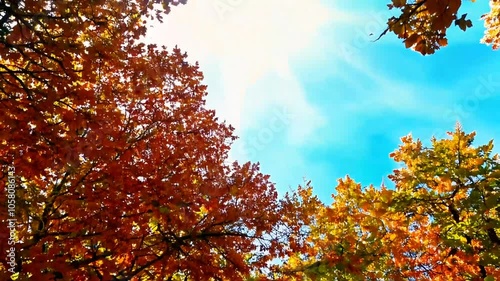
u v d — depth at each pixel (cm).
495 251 920
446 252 1012
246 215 676
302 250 750
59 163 485
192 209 610
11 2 420
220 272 675
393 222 1009
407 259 988
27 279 407
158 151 644
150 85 634
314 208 859
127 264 657
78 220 581
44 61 509
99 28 517
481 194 969
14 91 488
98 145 521
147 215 605
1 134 446
